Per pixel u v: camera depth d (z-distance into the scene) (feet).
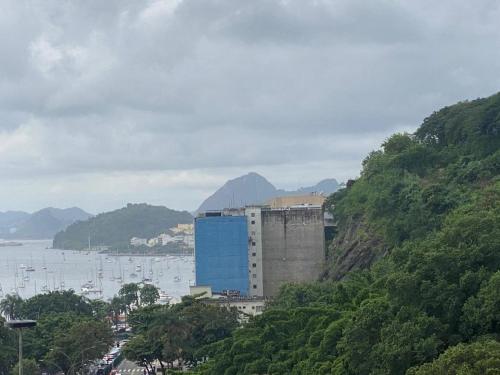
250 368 595.47
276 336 623.77
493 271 442.91
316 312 621.72
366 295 588.50
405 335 418.31
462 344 370.32
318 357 525.75
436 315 442.91
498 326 412.36
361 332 458.91
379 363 434.30
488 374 330.13
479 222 471.62
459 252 452.35
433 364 357.82
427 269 453.58
